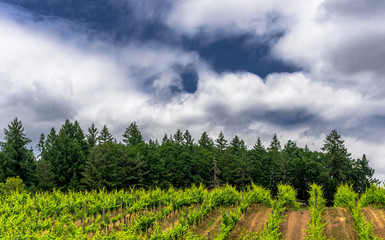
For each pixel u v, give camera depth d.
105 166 55.97
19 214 23.67
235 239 22.39
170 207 27.66
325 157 66.69
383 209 26.39
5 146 54.47
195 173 65.88
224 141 102.06
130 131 101.12
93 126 87.88
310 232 20.66
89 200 29.66
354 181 63.81
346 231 22.62
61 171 57.91
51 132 81.94
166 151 68.94
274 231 21.16
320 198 31.67
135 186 59.28
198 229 24.58
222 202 31.36
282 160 66.44
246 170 65.12
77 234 19.27
